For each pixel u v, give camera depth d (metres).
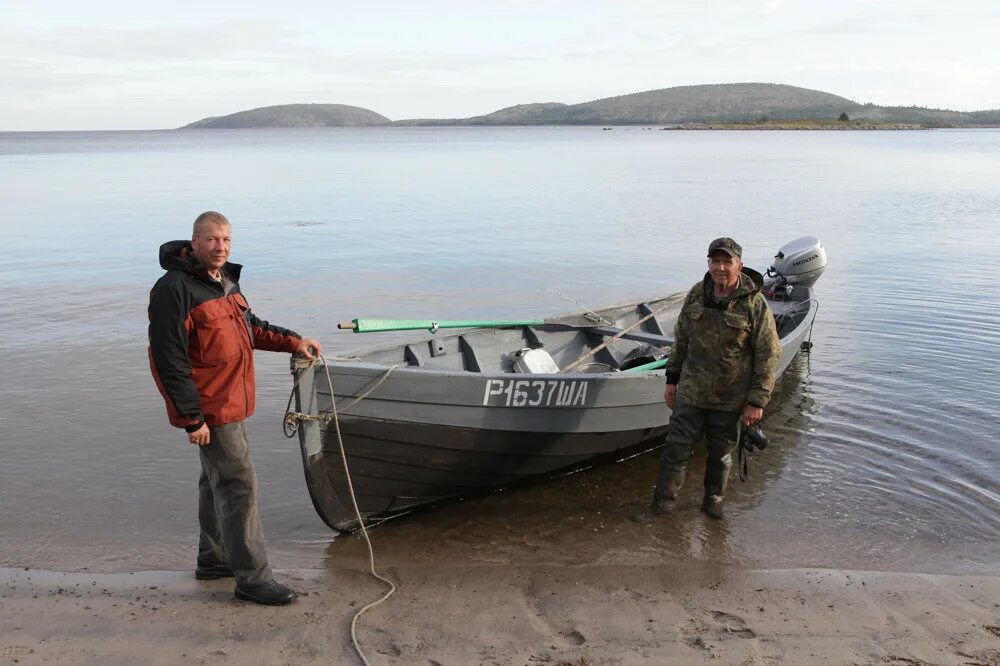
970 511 6.08
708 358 5.71
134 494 6.38
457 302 13.87
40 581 4.99
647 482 6.81
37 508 6.10
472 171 51.38
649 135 173.12
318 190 37.22
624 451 7.19
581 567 5.21
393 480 5.80
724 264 5.49
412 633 4.34
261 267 17.12
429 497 6.15
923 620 4.50
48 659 4.05
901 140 119.56
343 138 198.38
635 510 6.21
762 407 5.64
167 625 4.41
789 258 11.01
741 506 6.21
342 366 5.30
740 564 5.29
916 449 7.25
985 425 7.79
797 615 4.55
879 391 8.79
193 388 4.16
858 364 9.77
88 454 7.16
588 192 35.19
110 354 10.36
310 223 24.67
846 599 4.75
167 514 6.05
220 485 4.54
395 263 17.64
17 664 3.99
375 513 5.90
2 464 6.91
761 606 4.67
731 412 5.75
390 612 4.59
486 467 6.23
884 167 51.12
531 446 6.32
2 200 31.88
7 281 15.26
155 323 4.05
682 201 30.72
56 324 11.91
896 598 4.77
